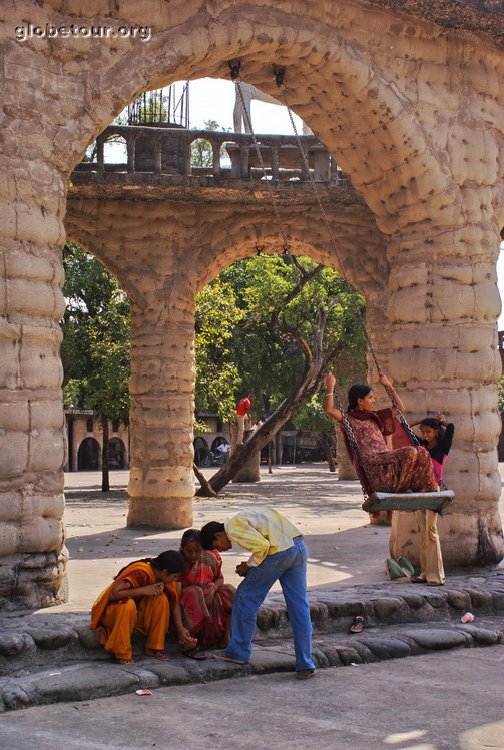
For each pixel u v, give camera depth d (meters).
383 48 9.33
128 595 6.64
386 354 15.48
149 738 5.21
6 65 7.44
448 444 9.08
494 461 9.77
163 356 14.90
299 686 6.36
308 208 15.27
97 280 24.17
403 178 9.65
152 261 14.91
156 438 14.83
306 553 6.79
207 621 6.95
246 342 27.86
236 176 13.77
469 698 6.05
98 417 25.41
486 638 7.77
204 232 15.09
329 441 42.59
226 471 21.02
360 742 5.14
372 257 15.54
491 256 9.83
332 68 9.02
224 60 8.76
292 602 6.69
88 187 13.54
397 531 9.77
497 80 10.04
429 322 9.66
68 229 14.67
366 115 9.40
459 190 9.67
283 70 9.16
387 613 8.03
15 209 7.45
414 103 9.48
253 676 6.67
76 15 7.79
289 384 28.06
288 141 13.94
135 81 8.02
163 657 6.74
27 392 7.46
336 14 8.98
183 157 13.66
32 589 7.42
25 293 7.46
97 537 13.51
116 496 23.14
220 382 23.70
